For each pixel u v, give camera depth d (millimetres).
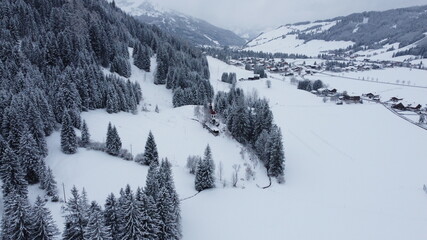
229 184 78188
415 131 126625
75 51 132375
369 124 132875
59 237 47344
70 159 73500
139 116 112938
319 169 94125
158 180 56969
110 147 79688
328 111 148750
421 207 77688
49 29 142750
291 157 100125
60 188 63125
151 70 175625
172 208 52250
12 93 80000
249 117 105562
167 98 153250
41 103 81562
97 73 116250
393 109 158625
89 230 39344
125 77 153375
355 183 87562
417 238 65938
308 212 71188
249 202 71562
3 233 40281
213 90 168375
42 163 63031
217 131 105000
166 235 50344
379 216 72750
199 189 72625
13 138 67250
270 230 62625
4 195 55250
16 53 106562
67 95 93812
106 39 154125
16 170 55656
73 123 88812
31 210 41219
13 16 132250
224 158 91438
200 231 59531
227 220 63844
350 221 69625
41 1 152375
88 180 67312
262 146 92688
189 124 112125
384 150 108500
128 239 44844
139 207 47188
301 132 120625
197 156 81750
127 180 69750
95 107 108375
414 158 103250
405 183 88375
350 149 108250
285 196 77688
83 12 166500
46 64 119625
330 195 81125
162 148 91125
